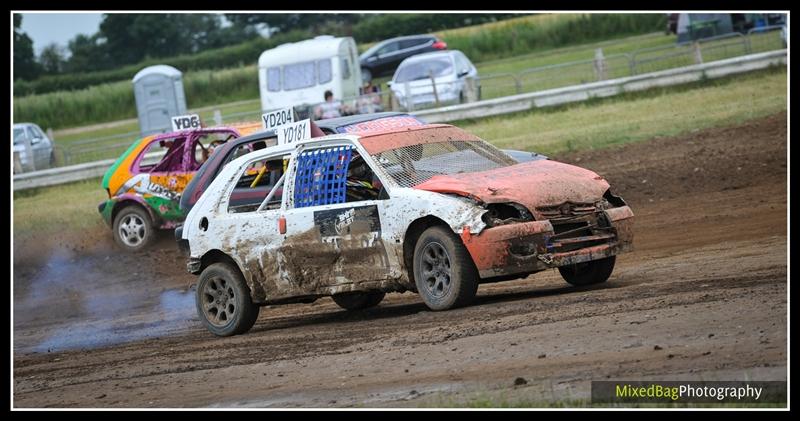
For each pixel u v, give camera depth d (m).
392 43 87.88
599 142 42.34
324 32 122.69
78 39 150.50
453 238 17.78
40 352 22.97
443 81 57.56
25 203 50.66
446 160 19.41
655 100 49.75
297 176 19.97
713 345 13.30
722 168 35.31
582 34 99.75
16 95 118.19
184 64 121.06
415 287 18.67
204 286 21.16
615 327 14.98
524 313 16.95
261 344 18.92
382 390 13.70
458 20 119.06
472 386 13.17
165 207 35.41
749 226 26.55
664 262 22.62
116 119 98.44
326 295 19.61
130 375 17.72
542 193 17.91
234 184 21.11
